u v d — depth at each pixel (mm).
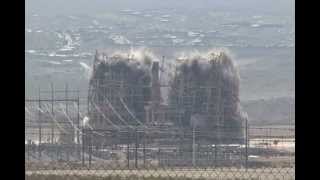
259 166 133625
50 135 150250
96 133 152000
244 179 98625
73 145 145250
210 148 151375
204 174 106188
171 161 143125
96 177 80875
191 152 148625
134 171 106312
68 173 84750
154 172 105750
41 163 112188
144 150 137875
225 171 111938
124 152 146125
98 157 145500
